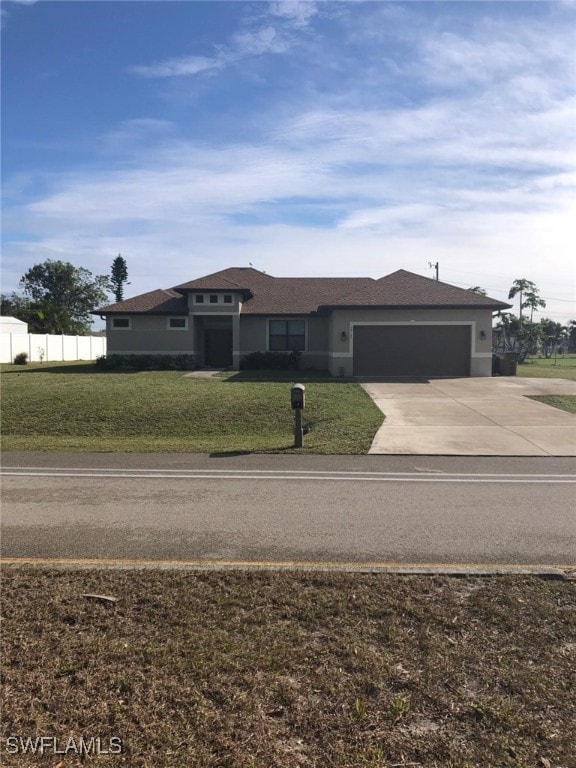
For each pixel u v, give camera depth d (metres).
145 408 14.73
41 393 16.83
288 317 27.56
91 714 2.92
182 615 3.92
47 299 74.00
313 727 2.82
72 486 7.82
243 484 7.87
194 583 4.43
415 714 2.92
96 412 14.44
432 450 10.25
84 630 3.73
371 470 8.77
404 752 2.66
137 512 6.52
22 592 4.28
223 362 29.59
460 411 14.33
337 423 12.91
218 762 2.59
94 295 77.81
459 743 2.71
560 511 6.48
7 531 5.86
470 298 23.38
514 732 2.79
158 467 9.09
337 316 23.25
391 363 23.28
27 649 3.51
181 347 27.86
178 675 3.24
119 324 28.06
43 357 40.00
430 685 3.15
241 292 26.92
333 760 2.61
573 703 3.00
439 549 5.25
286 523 6.06
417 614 3.92
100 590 4.31
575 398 16.39
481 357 23.11
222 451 10.41
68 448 10.89
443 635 3.67
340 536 5.64
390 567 4.75
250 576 4.56
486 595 4.20
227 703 2.99
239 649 3.50
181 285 27.38
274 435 12.59
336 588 4.34
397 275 25.42
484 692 3.10
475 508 6.61
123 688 3.13
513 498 7.05
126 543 5.48
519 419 13.29
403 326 23.20
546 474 8.46
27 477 8.40
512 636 3.66
